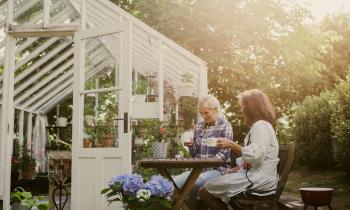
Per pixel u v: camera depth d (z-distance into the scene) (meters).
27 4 6.30
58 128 11.13
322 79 14.37
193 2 11.96
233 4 11.80
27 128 10.45
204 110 4.37
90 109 5.50
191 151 4.55
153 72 7.01
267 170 3.54
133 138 6.60
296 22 12.07
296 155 10.00
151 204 3.14
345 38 15.32
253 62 12.29
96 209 5.25
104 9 6.46
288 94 14.31
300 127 9.66
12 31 6.30
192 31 11.25
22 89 9.12
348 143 6.62
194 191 4.15
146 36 6.93
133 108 6.74
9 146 6.31
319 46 12.38
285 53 11.71
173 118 7.35
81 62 5.66
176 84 8.01
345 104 6.71
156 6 11.17
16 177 8.52
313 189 4.11
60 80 9.80
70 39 8.31
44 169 10.97
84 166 5.41
